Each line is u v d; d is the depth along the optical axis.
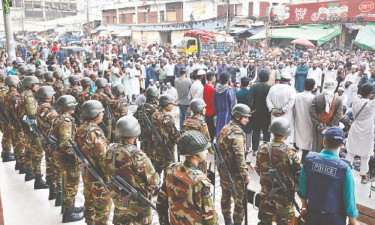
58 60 20.88
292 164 3.58
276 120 3.68
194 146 2.54
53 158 5.19
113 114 6.80
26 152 6.23
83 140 3.88
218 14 42.75
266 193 3.87
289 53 24.75
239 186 4.26
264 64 16.48
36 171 5.96
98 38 51.75
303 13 29.25
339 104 5.62
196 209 2.53
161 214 2.96
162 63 14.97
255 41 32.62
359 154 5.66
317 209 3.08
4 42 35.81
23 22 83.62
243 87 6.94
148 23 54.47
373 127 5.52
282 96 6.18
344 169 2.94
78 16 74.75
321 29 28.09
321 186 3.04
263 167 3.84
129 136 3.33
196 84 7.77
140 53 31.08
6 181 6.32
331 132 3.02
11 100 5.96
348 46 29.83
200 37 28.61
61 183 5.17
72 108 4.43
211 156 5.35
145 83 15.14
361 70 10.42
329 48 28.23
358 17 26.16
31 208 5.26
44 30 74.38
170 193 2.70
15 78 6.10
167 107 5.22
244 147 4.14
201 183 2.50
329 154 3.06
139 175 3.32
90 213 4.38
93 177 4.03
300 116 6.14
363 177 5.76
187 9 46.94
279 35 28.08
